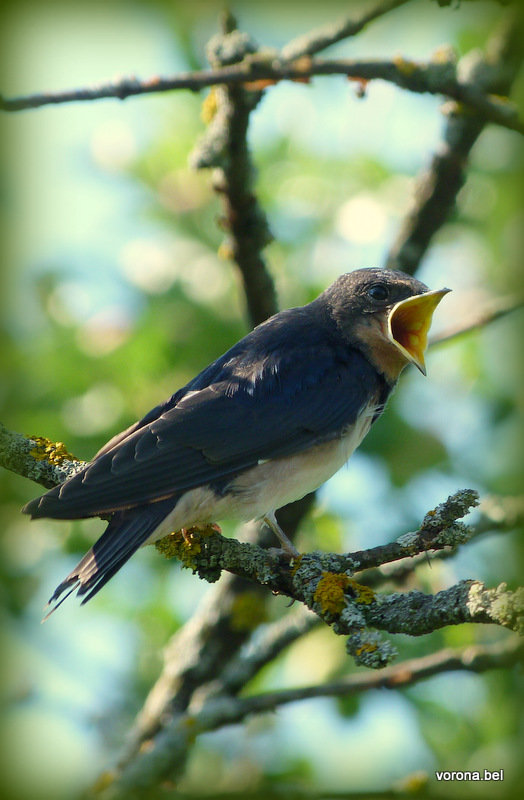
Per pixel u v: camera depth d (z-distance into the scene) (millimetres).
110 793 9766
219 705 10430
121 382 12297
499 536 12125
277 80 10055
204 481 9508
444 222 12562
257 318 11859
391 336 10031
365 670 12414
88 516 8852
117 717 12148
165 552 9281
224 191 11094
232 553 9125
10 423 12156
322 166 13445
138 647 12805
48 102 9266
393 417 12773
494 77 12109
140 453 9344
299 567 8750
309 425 10219
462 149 12086
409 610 7980
